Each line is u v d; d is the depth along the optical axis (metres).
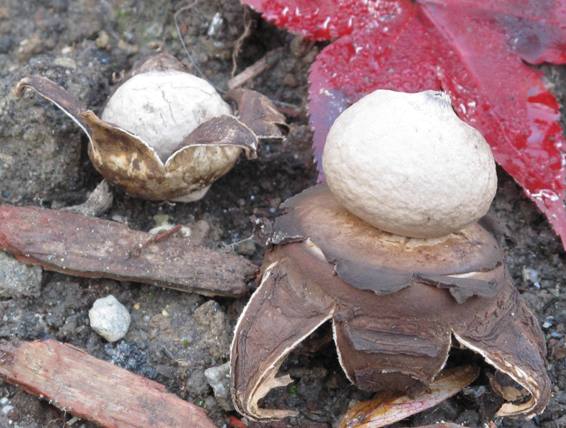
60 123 0.26
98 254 0.24
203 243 0.26
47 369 0.23
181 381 0.24
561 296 0.26
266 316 0.22
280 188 0.27
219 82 0.29
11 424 0.23
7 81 0.27
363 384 0.22
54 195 0.26
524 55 0.26
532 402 0.22
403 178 0.21
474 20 0.26
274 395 0.24
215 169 0.25
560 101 0.27
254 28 0.29
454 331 0.22
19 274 0.24
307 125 0.28
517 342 0.22
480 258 0.22
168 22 0.29
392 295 0.22
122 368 0.23
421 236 0.22
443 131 0.21
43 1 0.28
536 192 0.25
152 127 0.24
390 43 0.26
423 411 0.24
